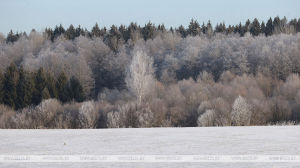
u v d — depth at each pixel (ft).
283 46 220.64
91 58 301.84
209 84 186.70
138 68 169.78
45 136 58.54
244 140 45.88
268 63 207.51
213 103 127.44
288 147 37.88
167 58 275.39
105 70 291.79
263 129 67.56
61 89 186.29
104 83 279.90
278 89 162.71
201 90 171.12
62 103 156.04
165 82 235.81
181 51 316.40
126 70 181.57
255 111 119.14
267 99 145.48
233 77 201.98
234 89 160.04
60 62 248.32
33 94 172.76
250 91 159.02
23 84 171.73
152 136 55.21
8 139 53.06
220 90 164.35
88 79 239.71
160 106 131.85
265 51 217.97
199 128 77.10
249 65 220.23
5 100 171.12
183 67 272.31
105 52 311.27
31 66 239.91
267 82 180.14
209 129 71.26
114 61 283.79
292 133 56.29
